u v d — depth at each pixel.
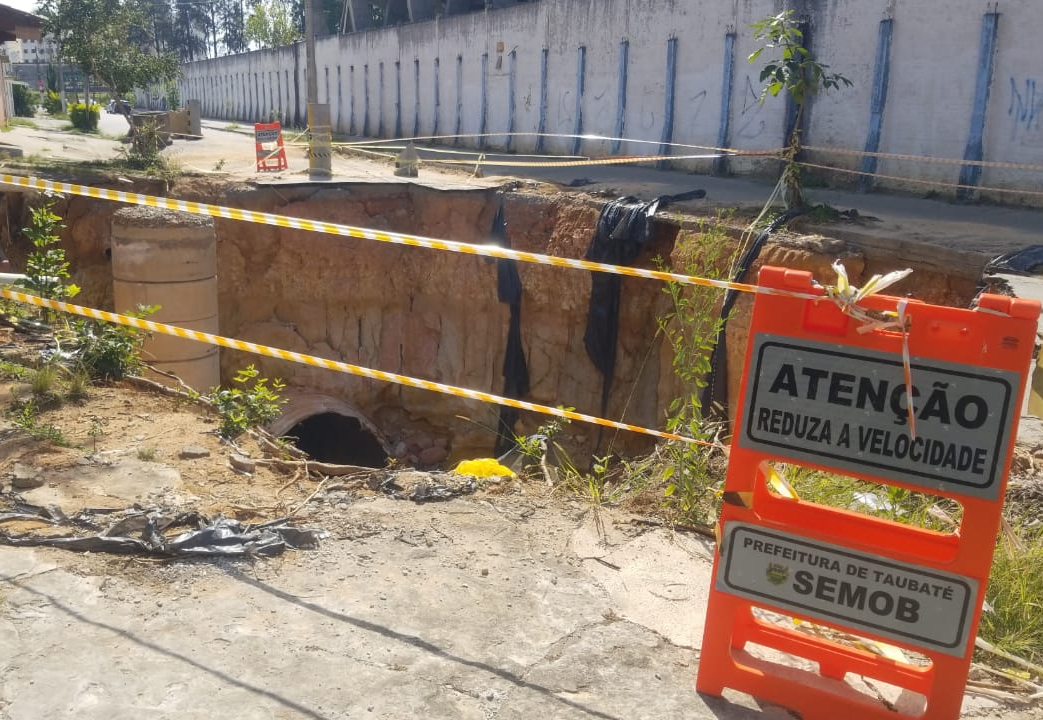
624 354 15.98
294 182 18.11
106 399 6.51
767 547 3.21
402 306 18.88
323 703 3.24
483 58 33.94
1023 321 2.78
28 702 3.16
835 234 13.15
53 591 3.88
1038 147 16.47
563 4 28.86
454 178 20.67
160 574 4.08
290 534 4.45
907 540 3.17
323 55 50.97
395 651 3.58
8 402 6.19
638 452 15.49
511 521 4.82
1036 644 3.98
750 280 12.63
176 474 5.17
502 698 3.33
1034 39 16.33
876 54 19.03
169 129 32.22
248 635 3.63
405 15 45.38
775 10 21.23
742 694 3.42
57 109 52.28
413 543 4.50
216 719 3.12
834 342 3.02
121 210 10.70
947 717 3.05
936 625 3.02
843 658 3.27
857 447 3.04
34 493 4.80
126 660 3.43
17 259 16.45
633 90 26.38
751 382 3.16
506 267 17.66
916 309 2.89
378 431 18.44
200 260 10.75
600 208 16.72
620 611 4.00
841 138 20.12
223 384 18.09
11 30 18.39
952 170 17.91
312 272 18.05
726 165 23.12
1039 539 4.69
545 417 17.34
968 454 2.89
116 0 28.38
